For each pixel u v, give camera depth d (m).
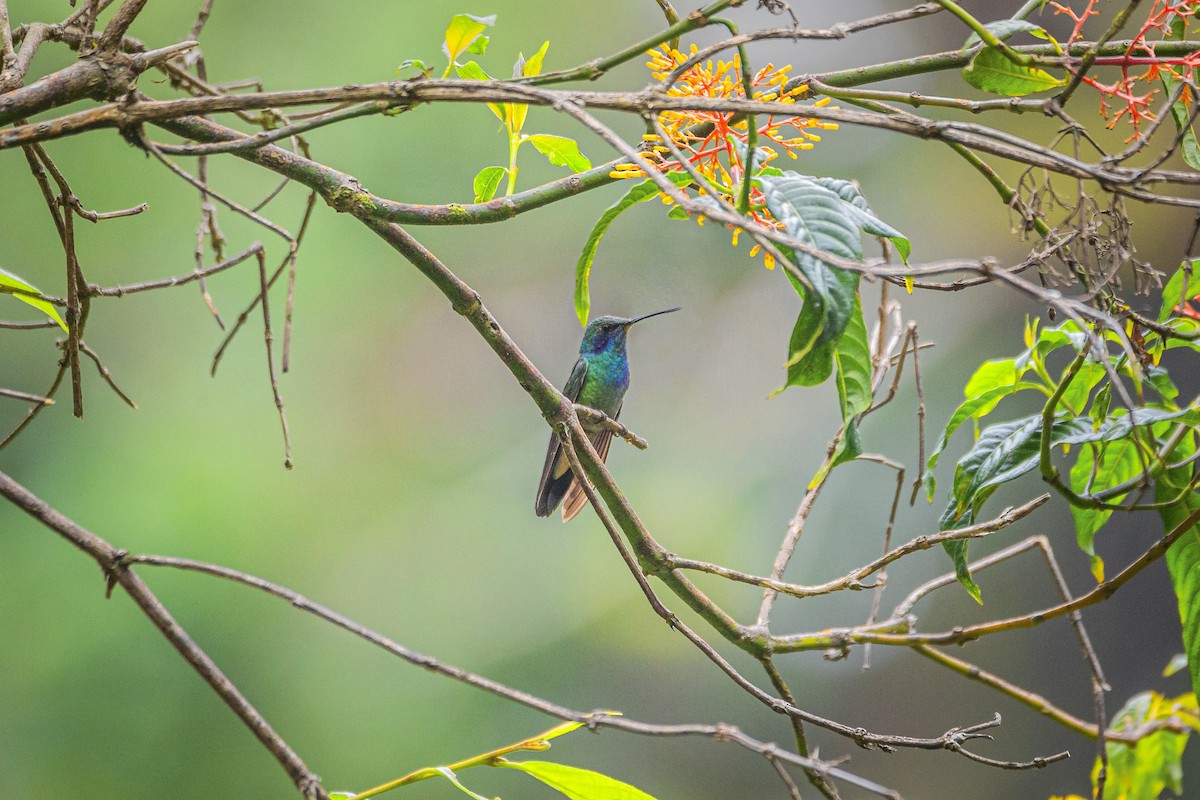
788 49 17.00
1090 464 3.94
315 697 13.12
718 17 2.84
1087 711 15.86
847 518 16.62
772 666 3.78
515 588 15.70
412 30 13.77
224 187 13.45
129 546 12.34
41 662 11.73
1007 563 16.39
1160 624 15.63
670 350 17.08
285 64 13.41
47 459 12.61
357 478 14.85
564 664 15.43
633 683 15.79
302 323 14.14
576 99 2.63
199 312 13.48
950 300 16.64
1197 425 3.48
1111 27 3.14
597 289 16.94
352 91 2.71
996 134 2.66
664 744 15.79
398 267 15.23
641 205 16.59
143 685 12.01
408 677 14.27
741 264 17.00
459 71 3.41
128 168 12.94
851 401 3.79
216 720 12.36
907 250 2.99
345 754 13.16
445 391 16.20
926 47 16.98
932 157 16.61
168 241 13.23
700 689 16.09
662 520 16.56
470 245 15.99
